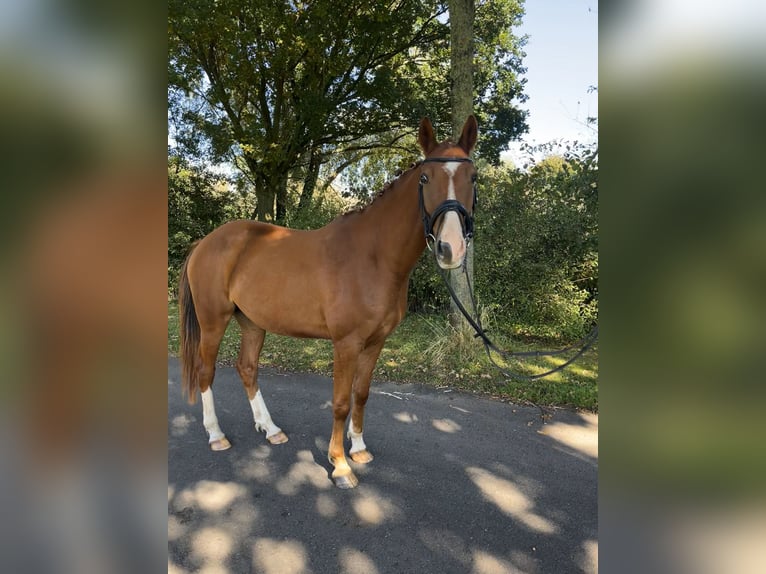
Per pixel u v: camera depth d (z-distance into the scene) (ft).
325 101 27.45
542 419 10.99
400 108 30.01
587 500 7.80
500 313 19.20
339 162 38.83
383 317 7.97
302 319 8.50
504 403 11.96
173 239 29.89
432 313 21.08
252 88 29.63
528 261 18.58
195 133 30.73
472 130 7.44
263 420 10.05
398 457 9.20
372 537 6.83
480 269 18.88
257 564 6.26
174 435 10.13
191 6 22.93
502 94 33.45
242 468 8.73
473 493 7.97
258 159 28.71
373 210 8.07
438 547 6.64
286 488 8.08
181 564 6.23
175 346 18.16
